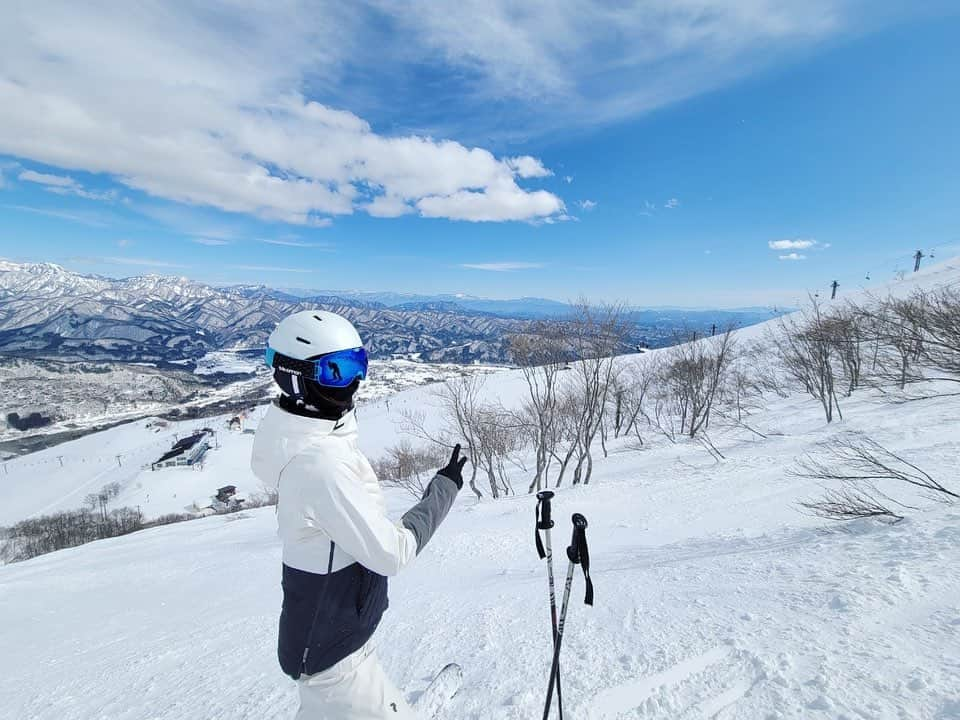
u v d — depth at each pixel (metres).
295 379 1.32
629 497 11.03
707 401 22.81
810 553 4.16
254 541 13.71
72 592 10.08
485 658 3.14
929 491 6.28
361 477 1.38
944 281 26.81
